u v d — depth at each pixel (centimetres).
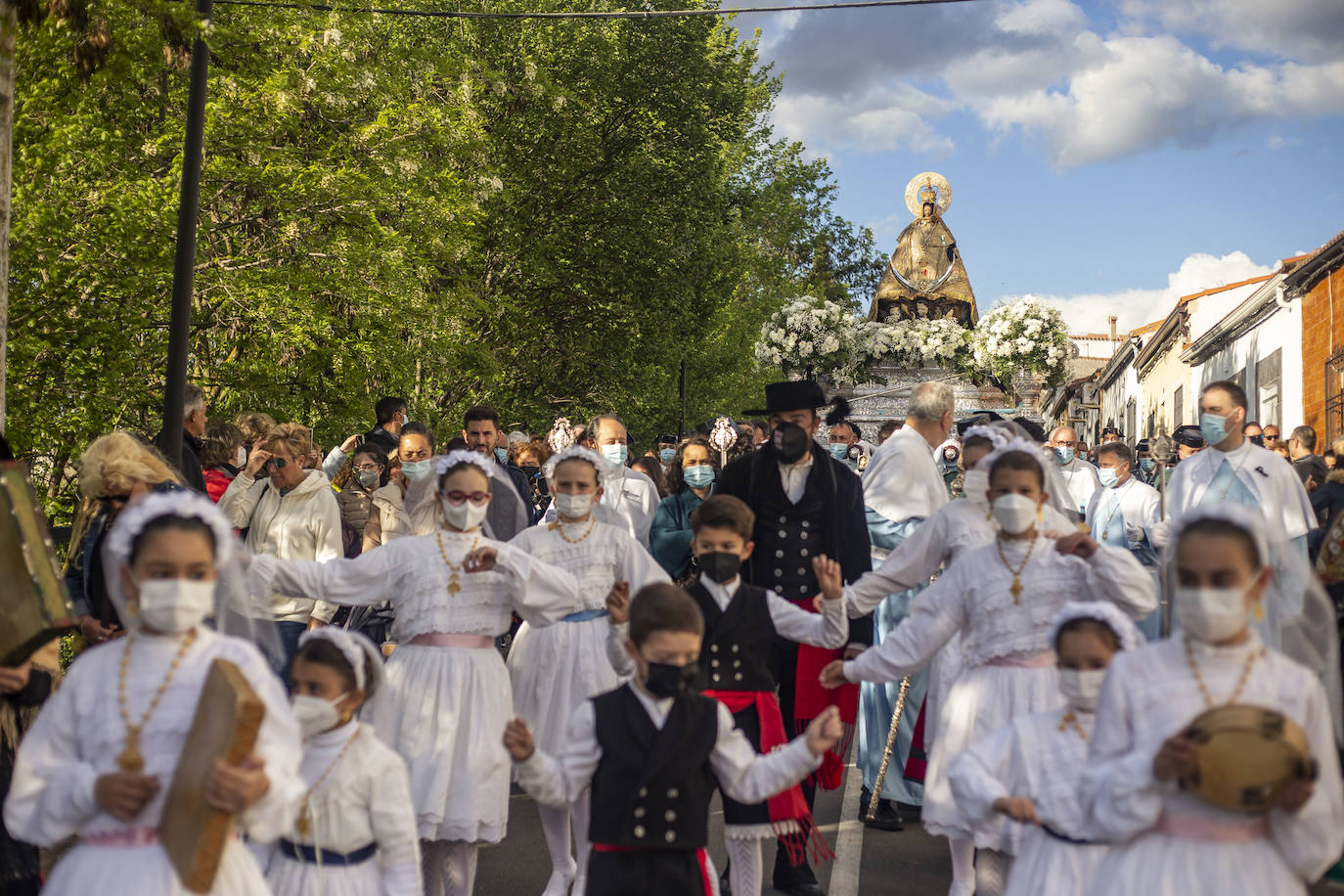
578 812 508
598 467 557
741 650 480
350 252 1461
